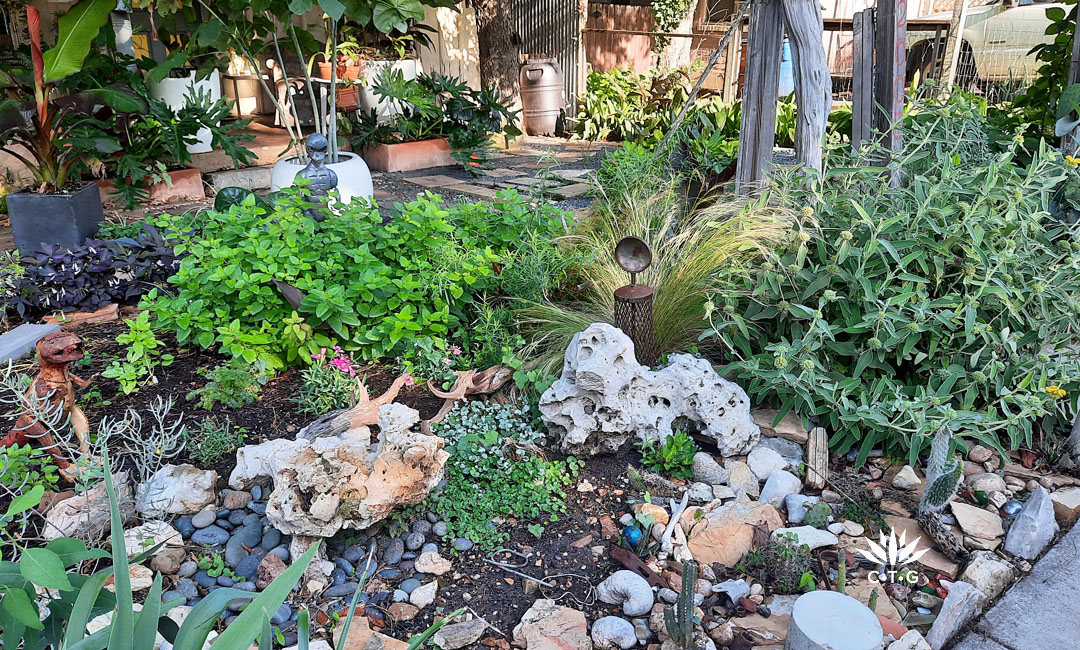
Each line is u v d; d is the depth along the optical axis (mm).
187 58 7355
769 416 3771
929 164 4559
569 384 3414
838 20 12125
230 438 3418
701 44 13680
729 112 9336
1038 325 3527
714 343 4230
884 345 3469
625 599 2668
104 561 2723
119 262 5047
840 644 2211
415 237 4590
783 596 2729
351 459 2816
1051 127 5879
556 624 2539
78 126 6605
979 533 2980
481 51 12406
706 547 2914
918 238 3617
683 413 3564
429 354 3904
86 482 2830
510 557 2900
